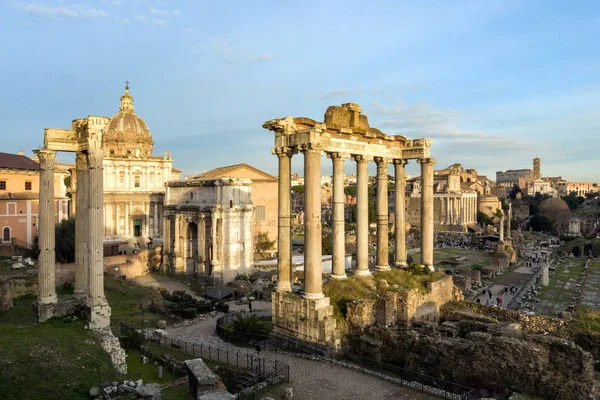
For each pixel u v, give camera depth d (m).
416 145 46.56
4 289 43.34
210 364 32.84
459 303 43.91
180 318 52.56
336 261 41.06
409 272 44.94
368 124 43.62
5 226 80.31
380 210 46.25
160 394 24.81
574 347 26.30
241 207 82.94
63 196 104.50
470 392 26.97
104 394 24.64
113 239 98.44
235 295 69.25
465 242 166.38
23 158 91.00
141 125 109.81
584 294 84.44
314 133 35.09
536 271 115.56
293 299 36.06
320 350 33.75
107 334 31.20
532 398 25.98
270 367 31.48
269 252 111.12
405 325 36.84
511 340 28.02
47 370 25.39
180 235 86.69
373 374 30.11
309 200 35.34
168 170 105.44
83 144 34.84
